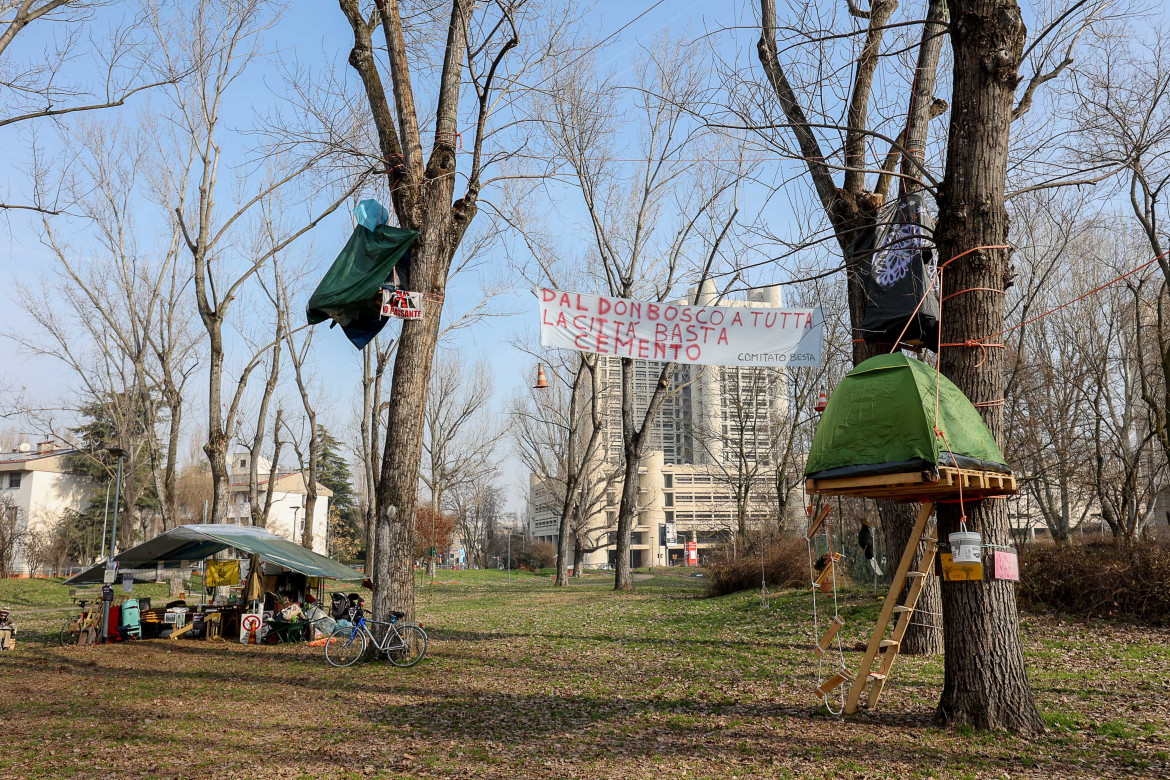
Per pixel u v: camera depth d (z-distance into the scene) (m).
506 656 13.02
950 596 7.07
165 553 18.56
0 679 11.84
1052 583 14.27
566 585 38.66
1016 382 22.19
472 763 6.65
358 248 11.12
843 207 11.60
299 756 7.00
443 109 13.06
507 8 12.45
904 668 10.35
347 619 16.41
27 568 49.06
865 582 20.20
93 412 45.19
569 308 8.28
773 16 11.80
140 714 8.97
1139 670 9.90
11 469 53.12
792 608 17.73
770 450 38.56
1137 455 20.09
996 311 7.31
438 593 36.53
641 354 8.30
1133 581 13.48
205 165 21.08
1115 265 23.08
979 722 6.83
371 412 30.88
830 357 28.58
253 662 13.26
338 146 14.09
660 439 99.56
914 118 11.71
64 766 6.76
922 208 9.01
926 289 8.80
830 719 7.57
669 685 9.96
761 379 37.97
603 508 62.62
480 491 83.62
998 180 7.38
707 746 6.90
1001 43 7.26
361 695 9.89
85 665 13.30
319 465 76.50
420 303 11.25
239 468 76.69
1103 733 6.81
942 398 6.63
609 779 6.08
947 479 6.30
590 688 9.99
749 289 9.95
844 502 26.11
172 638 17.12
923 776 5.77
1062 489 25.94
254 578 17.14
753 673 10.52
